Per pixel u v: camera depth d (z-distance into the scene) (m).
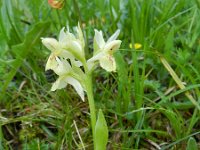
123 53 0.15
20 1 0.18
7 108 0.14
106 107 0.13
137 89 0.12
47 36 0.17
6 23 0.16
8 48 0.15
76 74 0.09
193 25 0.16
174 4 0.16
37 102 0.13
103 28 0.16
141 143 0.12
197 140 0.12
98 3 0.17
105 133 0.09
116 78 0.13
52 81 0.15
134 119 0.12
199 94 0.12
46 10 0.17
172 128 0.13
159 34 0.15
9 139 0.13
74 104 0.13
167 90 0.14
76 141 0.12
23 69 0.15
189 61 0.15
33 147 0.12
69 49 0.09
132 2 0.16
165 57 0.14
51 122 0.13
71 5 0.18
